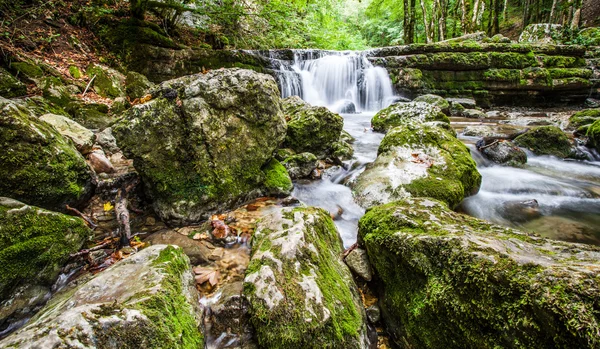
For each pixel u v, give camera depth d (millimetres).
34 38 6156
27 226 2012
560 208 3887
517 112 10750
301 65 11047
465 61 10992
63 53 6449
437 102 9188
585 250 1673
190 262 2344
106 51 7426
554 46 11758
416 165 3877
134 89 6645
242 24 12117
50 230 2115
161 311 1461
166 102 2920
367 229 2432
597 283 1163
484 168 5246
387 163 4043
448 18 21141
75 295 1571
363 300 2252
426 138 4355
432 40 18859
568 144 6004
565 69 11312
